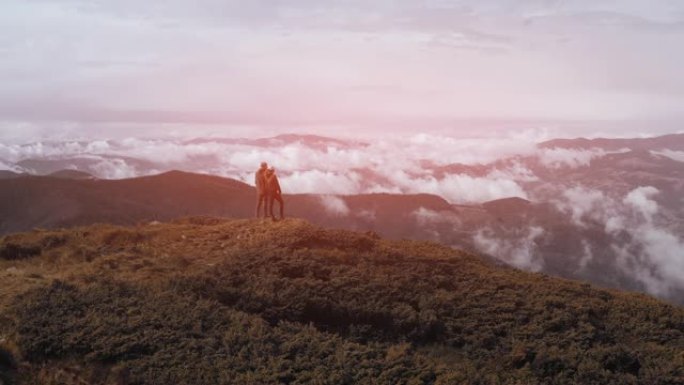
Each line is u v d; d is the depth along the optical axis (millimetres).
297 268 22938
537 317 20891
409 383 15398
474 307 21547
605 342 20125
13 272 22359
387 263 24938
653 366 18391
